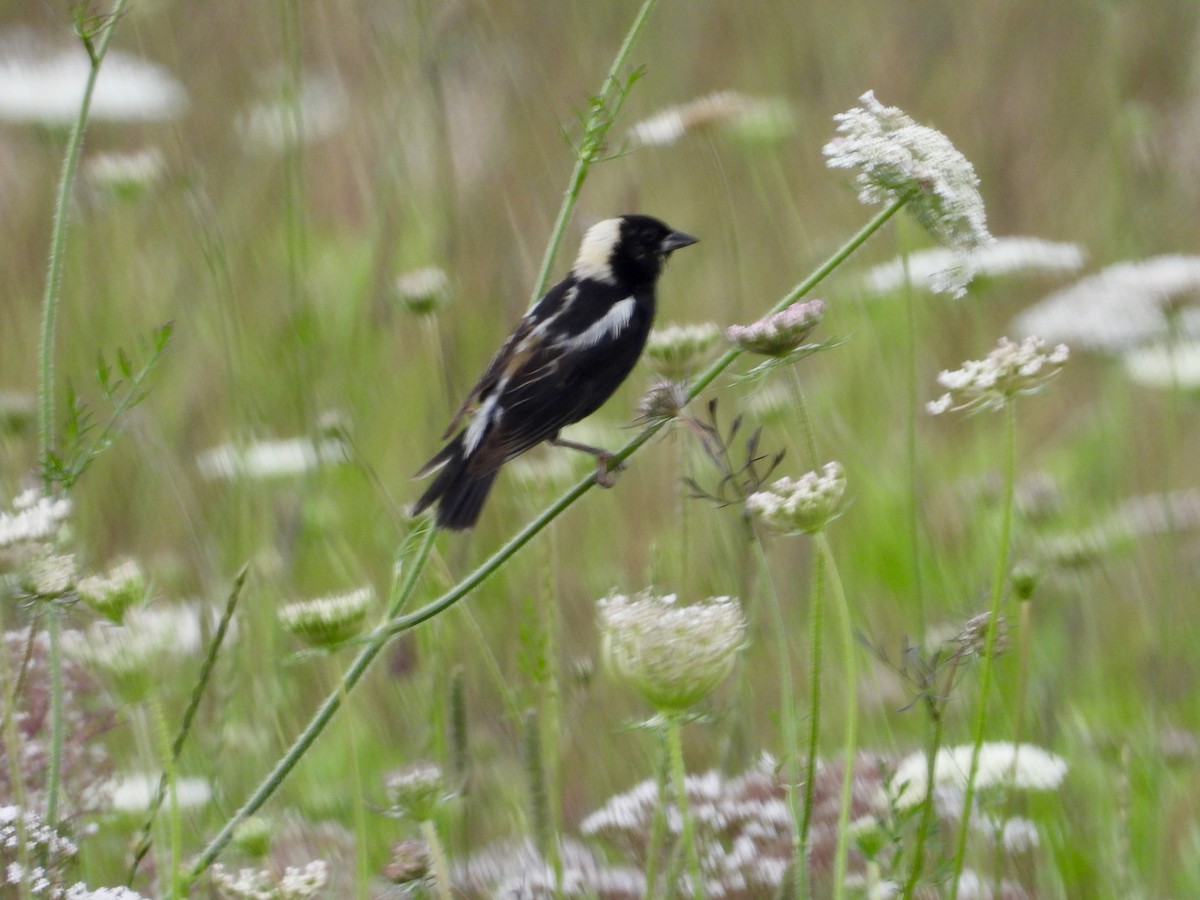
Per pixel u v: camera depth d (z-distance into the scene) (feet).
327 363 40.81
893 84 51.65
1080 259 38.63
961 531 36.37
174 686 31.30
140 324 41.34
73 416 22.45
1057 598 33.35
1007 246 38.50
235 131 46.52
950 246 21.58
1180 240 45.21
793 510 18.02
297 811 29.12
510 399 30.96
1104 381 42.70
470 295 41.16
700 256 46.24
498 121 44.32
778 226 45.96
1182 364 36.14
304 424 37.96
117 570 18.70
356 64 45.50
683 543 29.53
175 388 40.57
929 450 40.63
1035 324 40.45
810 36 51.88
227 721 29.99
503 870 26.11
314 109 46.98
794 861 20.54
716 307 44.80
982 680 19.04
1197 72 50.26
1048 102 51.37
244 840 21.29
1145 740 29.25
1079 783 29.01
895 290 40.45
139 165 40.86
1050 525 35.29
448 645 32.01
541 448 40.06
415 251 42.01
